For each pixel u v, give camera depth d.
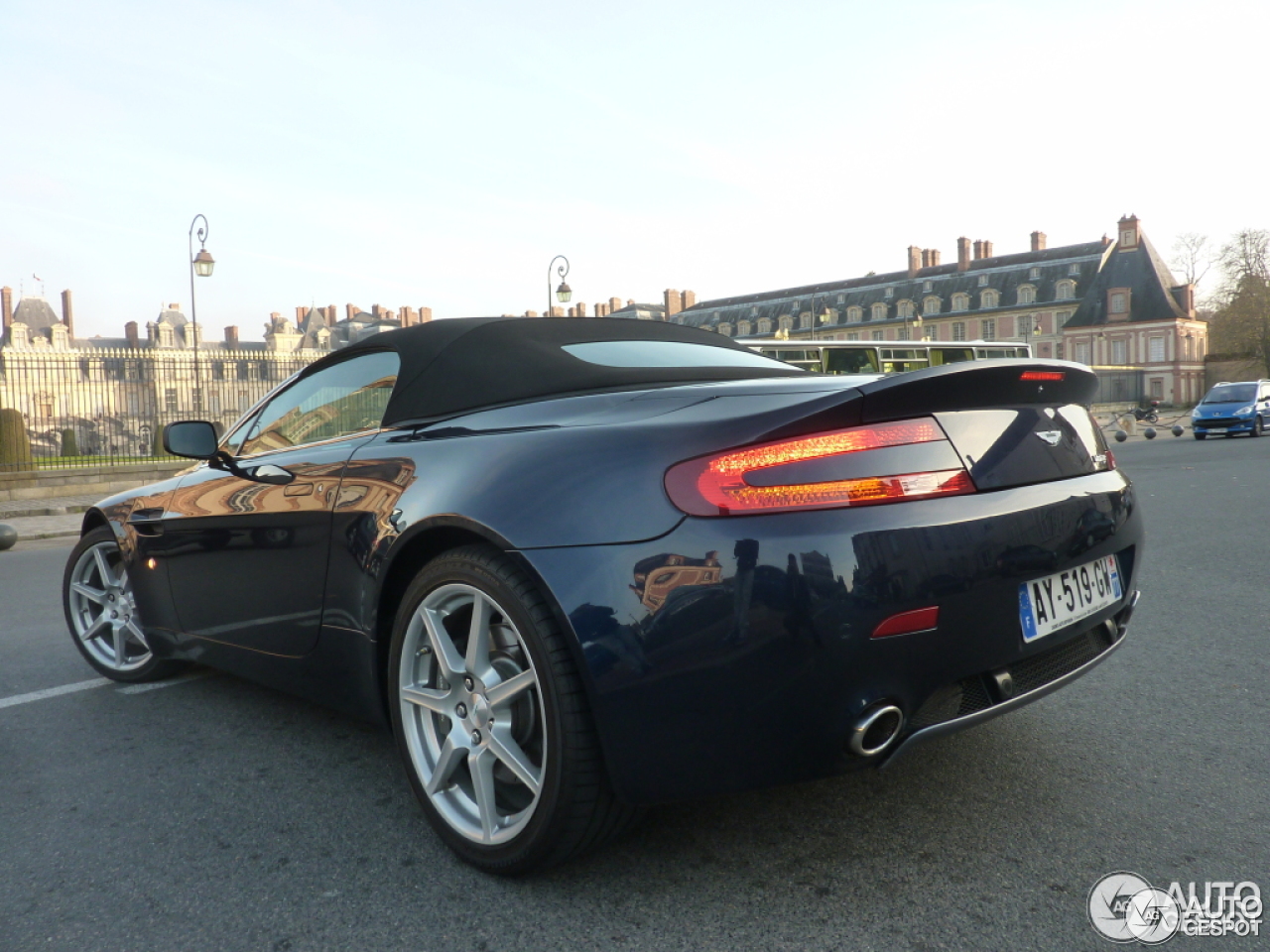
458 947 1.65
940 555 1.67
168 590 3.05
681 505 1.67
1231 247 67.12
